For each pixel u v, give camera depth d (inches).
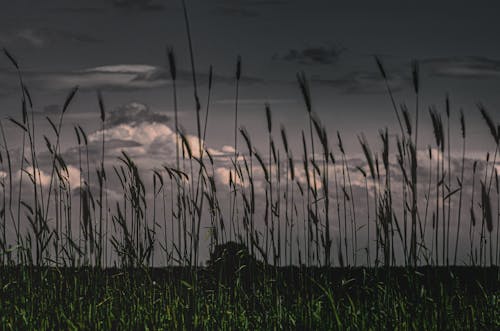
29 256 211.8
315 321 193.9
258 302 213.5
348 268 217.2
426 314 184.2
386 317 186.1
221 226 211.8
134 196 207.3
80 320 191.2
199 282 207.3
